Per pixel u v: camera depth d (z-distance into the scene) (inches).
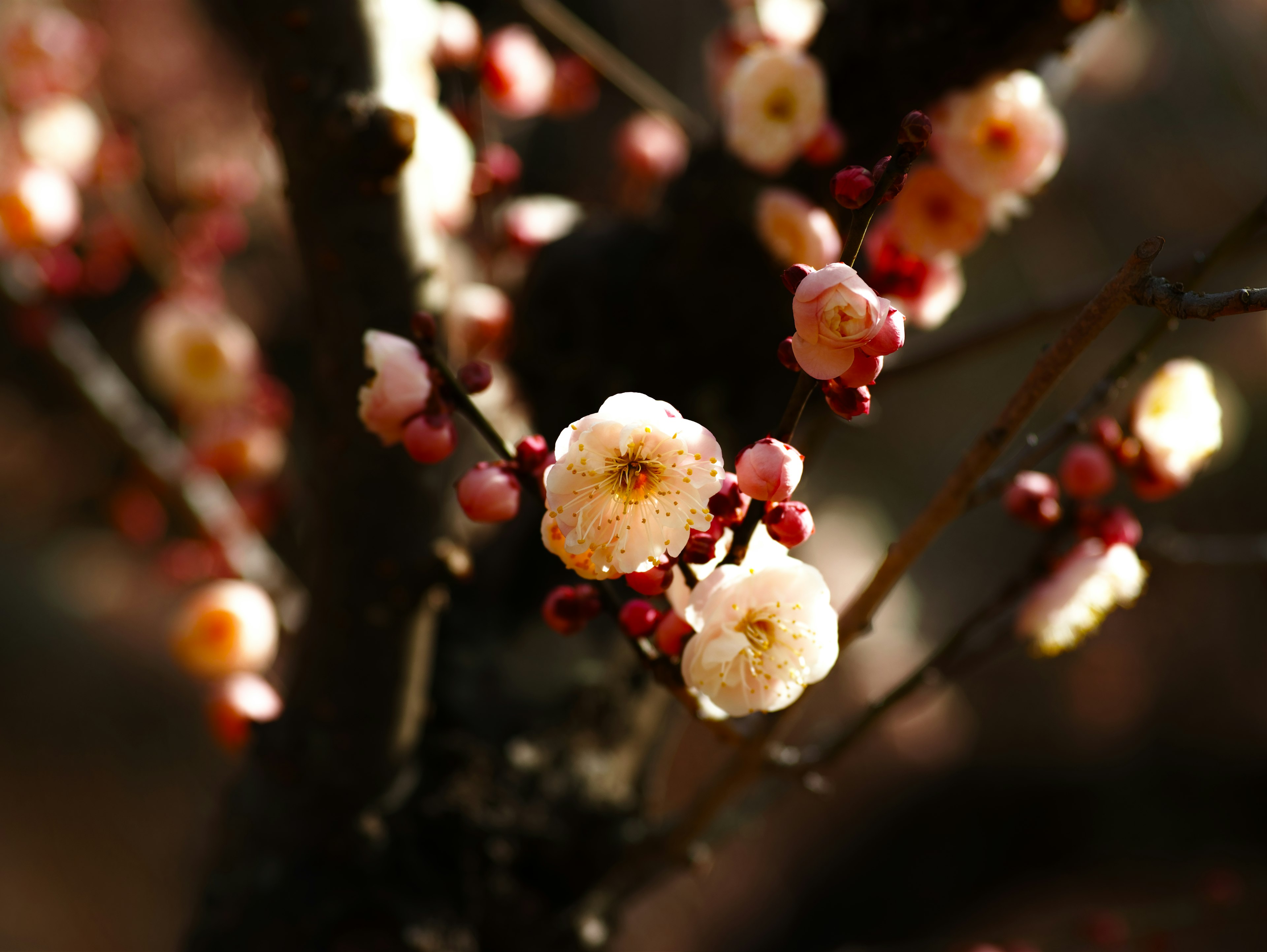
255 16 26.4
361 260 26.9
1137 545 28.0
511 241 32.3
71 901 62.1
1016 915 73.5
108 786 66.9
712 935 70.5
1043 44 28.0
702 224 29.6
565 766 29.4
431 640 28.4
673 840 28.0
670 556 24.3
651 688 30.2
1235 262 29.4
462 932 28.8
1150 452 26.9
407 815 29.1
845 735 27.0
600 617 30.2
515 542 30.5
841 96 28.8
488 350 32.2
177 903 63.6
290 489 39.4
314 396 27.5
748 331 30.0
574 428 24.2
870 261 28.2
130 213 38.8
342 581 27.7
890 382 30.1
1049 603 26.7
